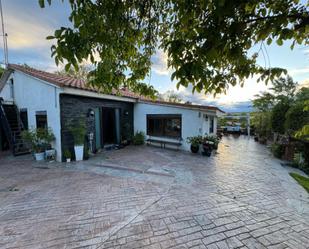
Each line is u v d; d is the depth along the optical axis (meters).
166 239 2.60
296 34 1.53
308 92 10.16
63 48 1.43
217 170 6.04
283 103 11.20
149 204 3.62
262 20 1.38
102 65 2.39
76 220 3.06
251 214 3.31
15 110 8.99
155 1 2.06
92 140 8.40
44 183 4.74
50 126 7.26
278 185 4.79
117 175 5.40
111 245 2.47
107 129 9.95
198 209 3.46
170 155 8.19
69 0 1.45
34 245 2.46
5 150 9.01
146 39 2.42
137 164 6.59
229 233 2.76
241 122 22.50
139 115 11.16
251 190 4.42
